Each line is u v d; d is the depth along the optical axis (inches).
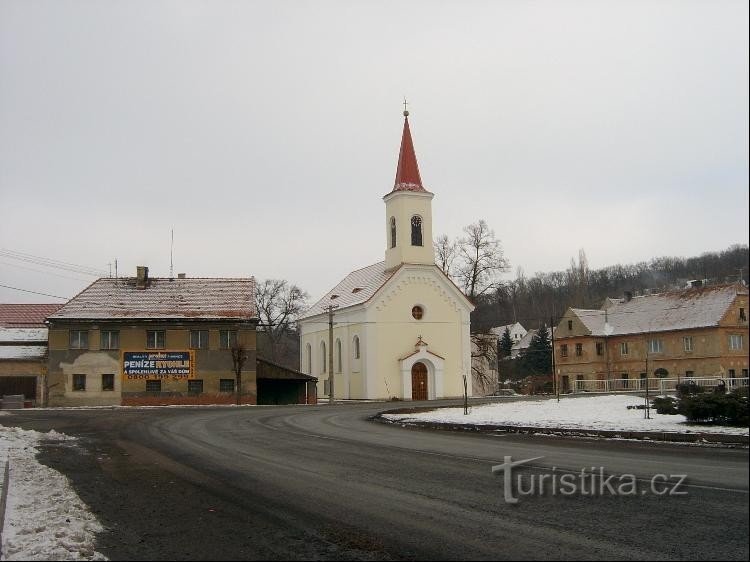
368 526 367.9
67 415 1294.3
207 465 617.3
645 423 853.8
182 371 1902.1
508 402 1632.6
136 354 1888.5
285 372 2081.7
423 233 2338.8
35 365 1897.1
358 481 508.1
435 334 2297.0
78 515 407.5
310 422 1119.6
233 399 1910.7
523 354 3597.4
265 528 373.1
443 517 380.5
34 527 372.2
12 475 552.1
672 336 2711.6
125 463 639.8
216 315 1935.3
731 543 306.8
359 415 1296.8
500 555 303.7
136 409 1517.0
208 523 389.1
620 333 2923.2
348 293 2561.5
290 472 563.5
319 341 2659.9
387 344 2231.8
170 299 2005.4
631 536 324.2
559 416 1039.0
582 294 3235.7
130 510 428.8
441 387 2252.7
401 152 2406.5
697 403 812.6
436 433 911.7
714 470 500.4
